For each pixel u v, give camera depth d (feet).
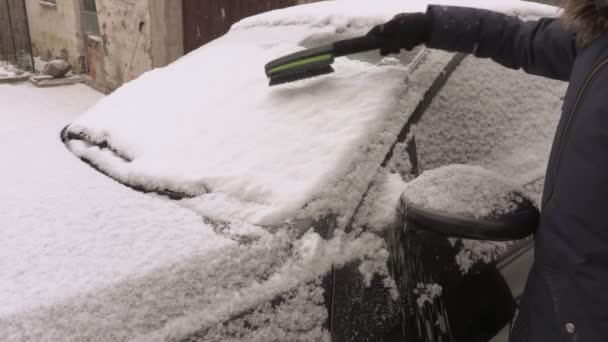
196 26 20.92
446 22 4.83
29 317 2.87
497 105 5.67
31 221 3.92
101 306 3.01
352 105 4.63
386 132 4.43
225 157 4.71
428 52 5.21
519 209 3.68
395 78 4.80
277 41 6.54
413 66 5.01
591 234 3.30
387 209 4.13
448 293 4.47
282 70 5.16
